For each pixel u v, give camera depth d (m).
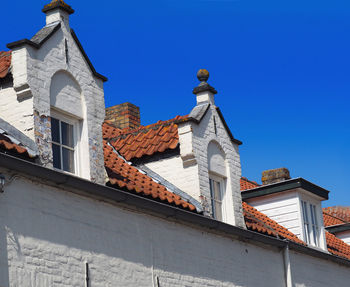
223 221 18.44
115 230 14.12
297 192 22.20
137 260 14.48
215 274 16.77
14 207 11.96
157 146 18.19
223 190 18.72
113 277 13.74
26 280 11.85
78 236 13.16
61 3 14.75
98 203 13.84
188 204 16.58
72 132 14.57
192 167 17.62
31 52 13.73
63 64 14.44
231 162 19.02
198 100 18.89
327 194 23.50
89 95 14.93
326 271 21.91
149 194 15.21
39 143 13.30
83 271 13.07
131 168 17.47
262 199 22.78
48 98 13.85
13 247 11.76
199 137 17.95
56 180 12.61
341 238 26.83
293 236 21.47
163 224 15.52
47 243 12.44
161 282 14.98
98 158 14.70
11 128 13.37
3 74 13.80
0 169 11.84
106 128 20.56
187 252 16.02
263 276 18.62
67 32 14.76
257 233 18.27
